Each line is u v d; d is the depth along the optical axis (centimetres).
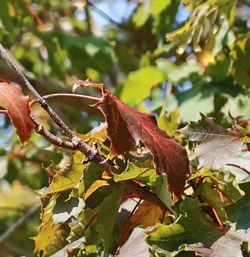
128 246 276
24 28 538
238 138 281
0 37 551
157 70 459
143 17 505
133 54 565
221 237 263
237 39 381
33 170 539
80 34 566
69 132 270
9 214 668
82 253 299
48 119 486
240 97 406
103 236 283
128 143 264
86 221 288
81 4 497
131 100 468
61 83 527
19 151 526
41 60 591
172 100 425
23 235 622
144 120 271
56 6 570
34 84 489
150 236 265
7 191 677
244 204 278
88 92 504
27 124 268
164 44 489
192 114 407
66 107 546
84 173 278
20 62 590
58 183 283
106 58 526
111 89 564
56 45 525
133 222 285
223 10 372
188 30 370
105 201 282
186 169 266
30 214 539
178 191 263
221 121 405
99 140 284
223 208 276
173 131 289
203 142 281
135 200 292
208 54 406
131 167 267
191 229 267
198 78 432
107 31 585
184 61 455
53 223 285
